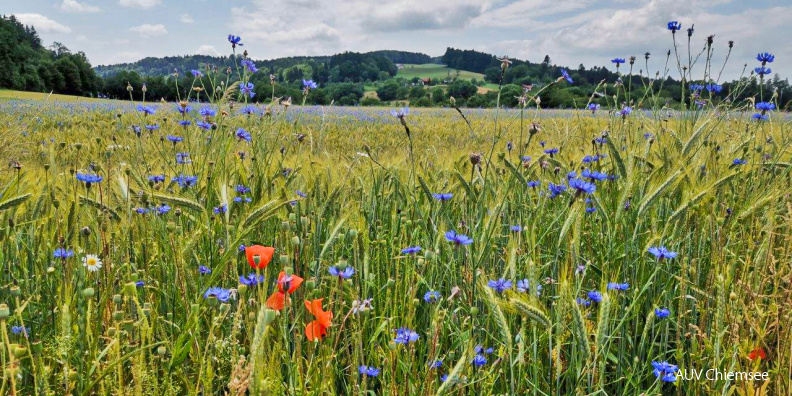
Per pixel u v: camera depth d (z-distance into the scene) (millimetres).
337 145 8438
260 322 1367
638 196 3168
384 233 3264
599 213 3045
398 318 2430
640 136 4422
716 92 4844
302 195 3271
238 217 2764
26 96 34938
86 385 1624
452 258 2564
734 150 4074
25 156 4953
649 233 3031
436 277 2756
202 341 2066
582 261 2979
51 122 10625
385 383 2023
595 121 8984
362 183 3760
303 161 4172
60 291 2043
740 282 2305
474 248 2568
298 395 1757
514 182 3441
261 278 2342
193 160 3688
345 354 2305
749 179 3887
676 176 2721
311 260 2789
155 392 1640
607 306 1848
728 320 2197
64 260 2277
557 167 3969
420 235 3230
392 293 2627
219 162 3301
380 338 2400
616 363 2400
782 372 2004
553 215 3250
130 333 1833
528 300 1958
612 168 3762
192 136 3945
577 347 2186
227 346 1989
